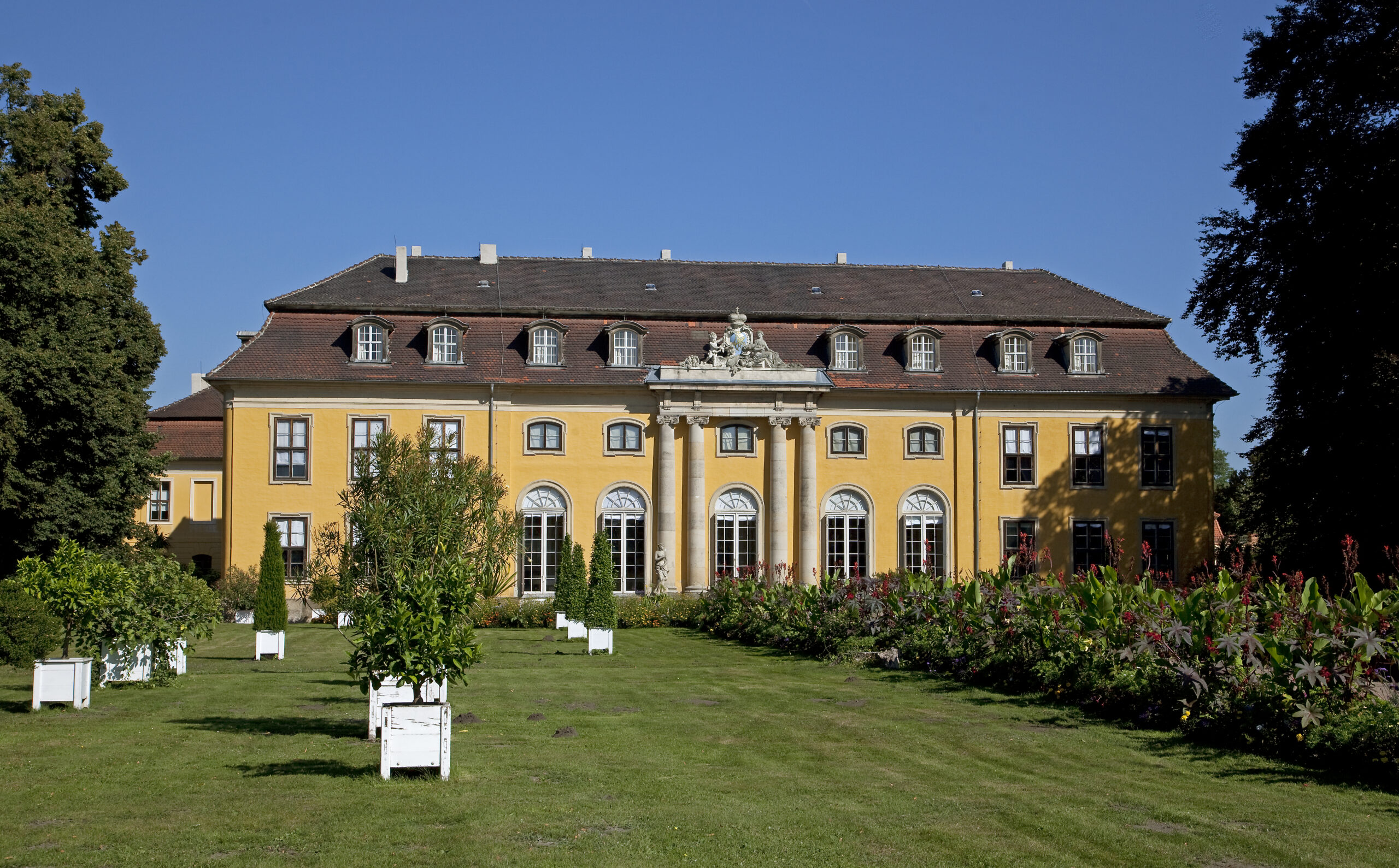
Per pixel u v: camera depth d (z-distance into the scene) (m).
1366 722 17.02
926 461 57.62
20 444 40.88
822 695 25.67
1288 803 15.27
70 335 41.56
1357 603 20.28
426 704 16.22
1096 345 58.91
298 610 53.66
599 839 13.22
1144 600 23.25
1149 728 20.88
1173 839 13.54
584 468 55.94
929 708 23.62
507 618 49.28
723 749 18.94
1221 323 50.69
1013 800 15.35
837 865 12.48
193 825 13.67
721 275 62.19
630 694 25.94
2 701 23.64
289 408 54.34
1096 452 58.34
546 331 56.28
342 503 23.12
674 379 55.78
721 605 44.84
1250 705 18.75
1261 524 50.62
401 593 17.75
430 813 14.25
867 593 34.66
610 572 37.66
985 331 59.44
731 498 56.44
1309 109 45.47
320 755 18.03
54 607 26.84
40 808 14.43
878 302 60.44
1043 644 25.31
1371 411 42.06
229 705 24.05
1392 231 42.94
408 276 58.75
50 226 41.88
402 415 54.88
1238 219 48.81
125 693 25.59
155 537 49.91
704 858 12.62
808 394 56.50
